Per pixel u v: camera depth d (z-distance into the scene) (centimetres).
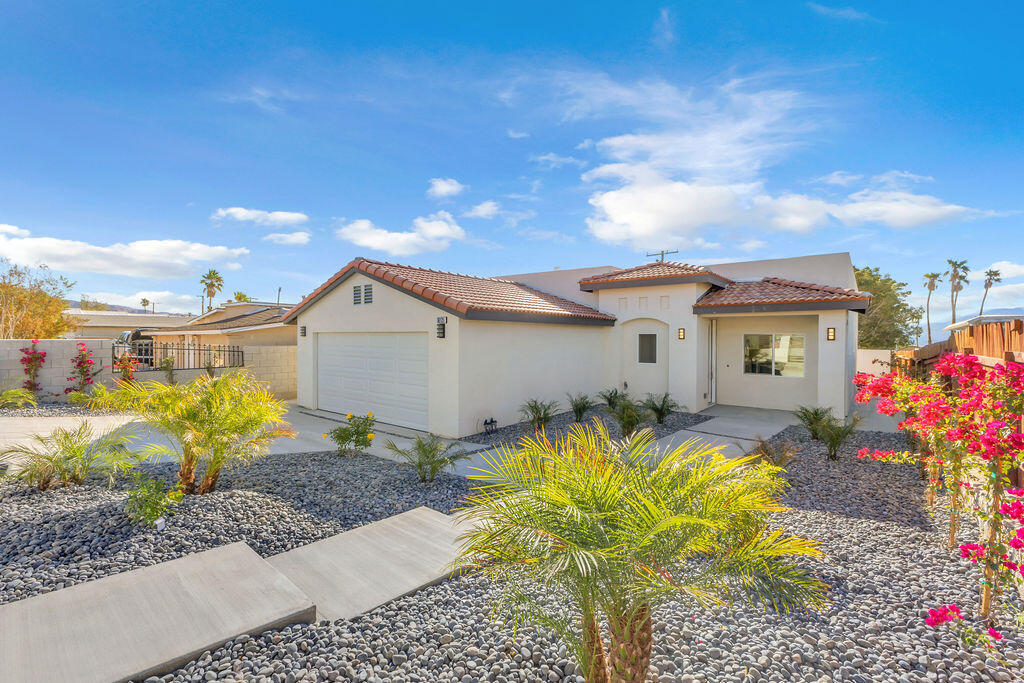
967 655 341
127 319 3712
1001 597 410
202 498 582
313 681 304
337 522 577
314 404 1413
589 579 236
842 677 319
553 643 347
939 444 501
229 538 508
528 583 281
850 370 1453
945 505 576
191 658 318
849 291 1291
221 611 363
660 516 251
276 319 2067
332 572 451
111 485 614
